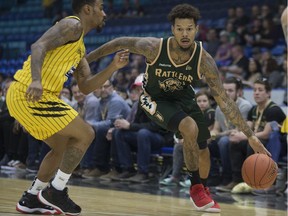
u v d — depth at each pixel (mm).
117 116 8680
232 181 7531
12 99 3717
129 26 17125
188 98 4660
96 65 13922
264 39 12711
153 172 8625
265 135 7312
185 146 4492
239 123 4469
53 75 3680
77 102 9422
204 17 16062
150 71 4422
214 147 7793
